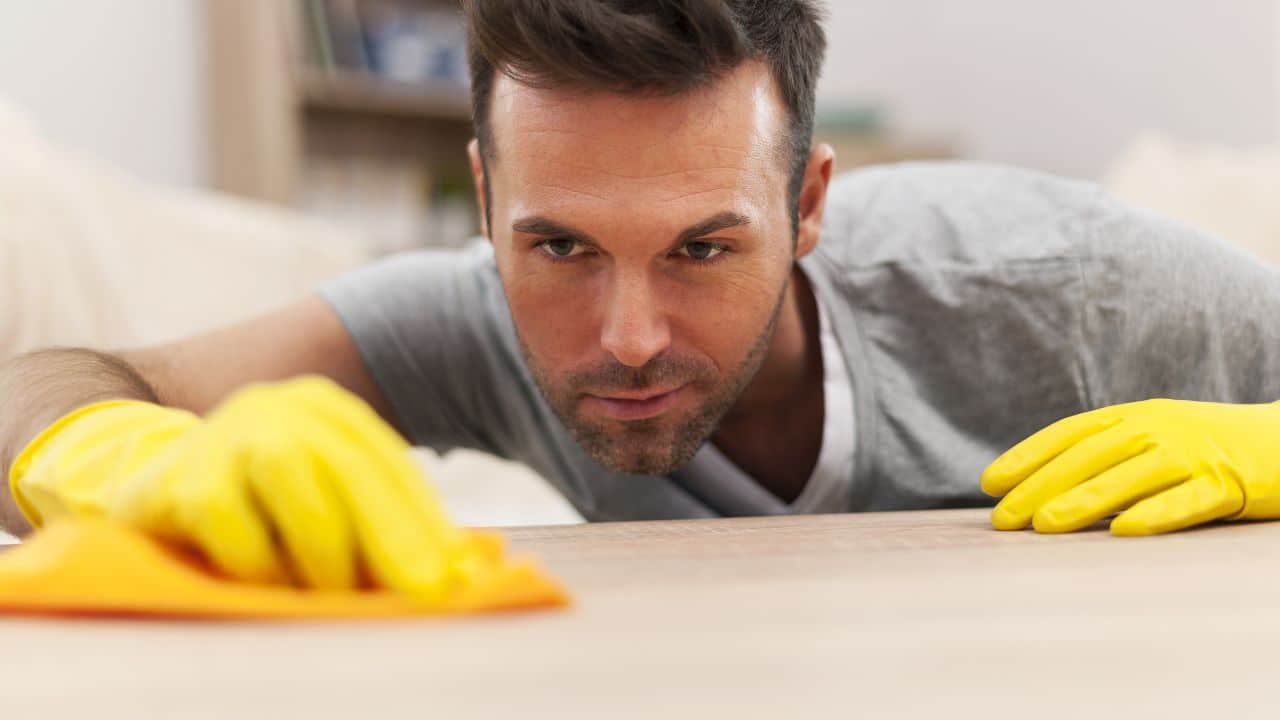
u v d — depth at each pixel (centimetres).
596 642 36
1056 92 342
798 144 82
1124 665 34
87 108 238
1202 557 54
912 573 48
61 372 81
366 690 31
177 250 192
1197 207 231
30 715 28
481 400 118
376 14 278
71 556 38
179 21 253
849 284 103
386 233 291
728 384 82
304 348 113
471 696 30
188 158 256
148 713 29
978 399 104
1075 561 52
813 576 48
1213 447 68
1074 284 103
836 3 382
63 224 178
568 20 70
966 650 35
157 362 103
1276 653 35
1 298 162
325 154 291
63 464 56
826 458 102
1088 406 104
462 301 115
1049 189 112
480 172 92
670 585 45
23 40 227
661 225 73
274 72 258
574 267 77
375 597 39
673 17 71
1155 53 323
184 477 41
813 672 33
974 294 103
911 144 323
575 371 80
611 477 109
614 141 72
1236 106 310
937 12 364
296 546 40
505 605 39
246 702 30
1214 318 104
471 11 78
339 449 40
